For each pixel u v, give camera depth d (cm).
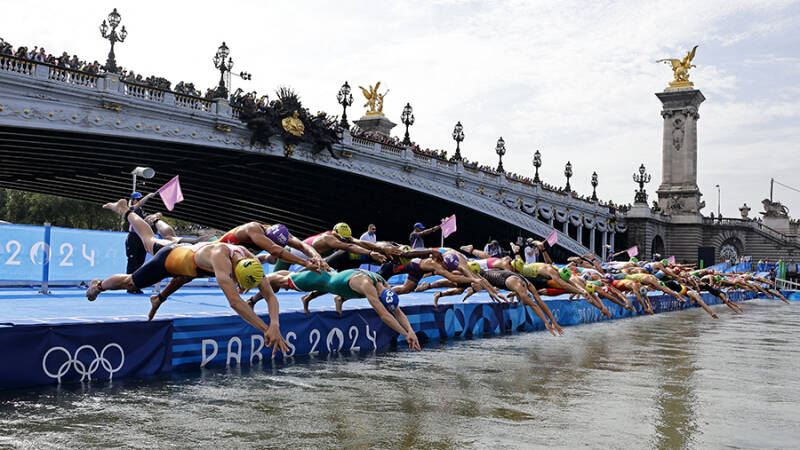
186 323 1041
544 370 1119
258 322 874
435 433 672
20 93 3281
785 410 823
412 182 5844
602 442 648
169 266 932
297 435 654
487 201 6712
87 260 1848
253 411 756
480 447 624
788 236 9738
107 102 3603
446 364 1169
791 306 4141
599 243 9694
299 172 5322
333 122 5094
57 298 1619
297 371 1052
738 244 10000
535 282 1853
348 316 1337
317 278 1168
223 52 4647
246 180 5647
